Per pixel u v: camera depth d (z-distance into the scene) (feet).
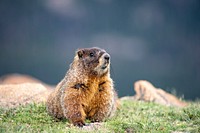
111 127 28.81
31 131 27.71
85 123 30.45
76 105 30.66
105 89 31.45
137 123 29.48
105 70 30.83
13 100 35.35
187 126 29.35
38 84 38.93
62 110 31.81
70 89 30.78
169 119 32.35
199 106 34.27
